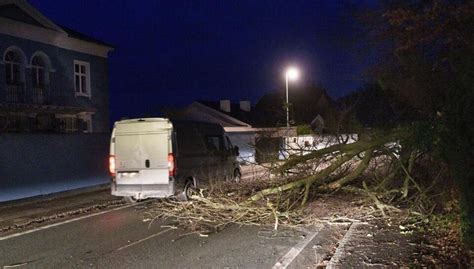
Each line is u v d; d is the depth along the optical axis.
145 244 8.53
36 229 10.16
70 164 16.97
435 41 9.54
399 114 13.05
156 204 12.86
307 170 12.80
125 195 12.51
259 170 16.58
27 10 23.59
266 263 7.18
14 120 23.34
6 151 14.29
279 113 42.12
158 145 12.31
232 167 15.66
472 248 6.95
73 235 9.45
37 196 15.05
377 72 11.98
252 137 29.64
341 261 6.92
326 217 10.28
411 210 9.95
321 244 8.30
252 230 9.63
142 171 12.35
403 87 11.24
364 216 10.36
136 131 12.49
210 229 9.76
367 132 12.76
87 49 27.95
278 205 10.66
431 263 6.73
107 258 7.65
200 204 11.30
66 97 26.45
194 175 13.13
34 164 15.33
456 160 6.84
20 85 23.75
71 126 26.89
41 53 24.86
